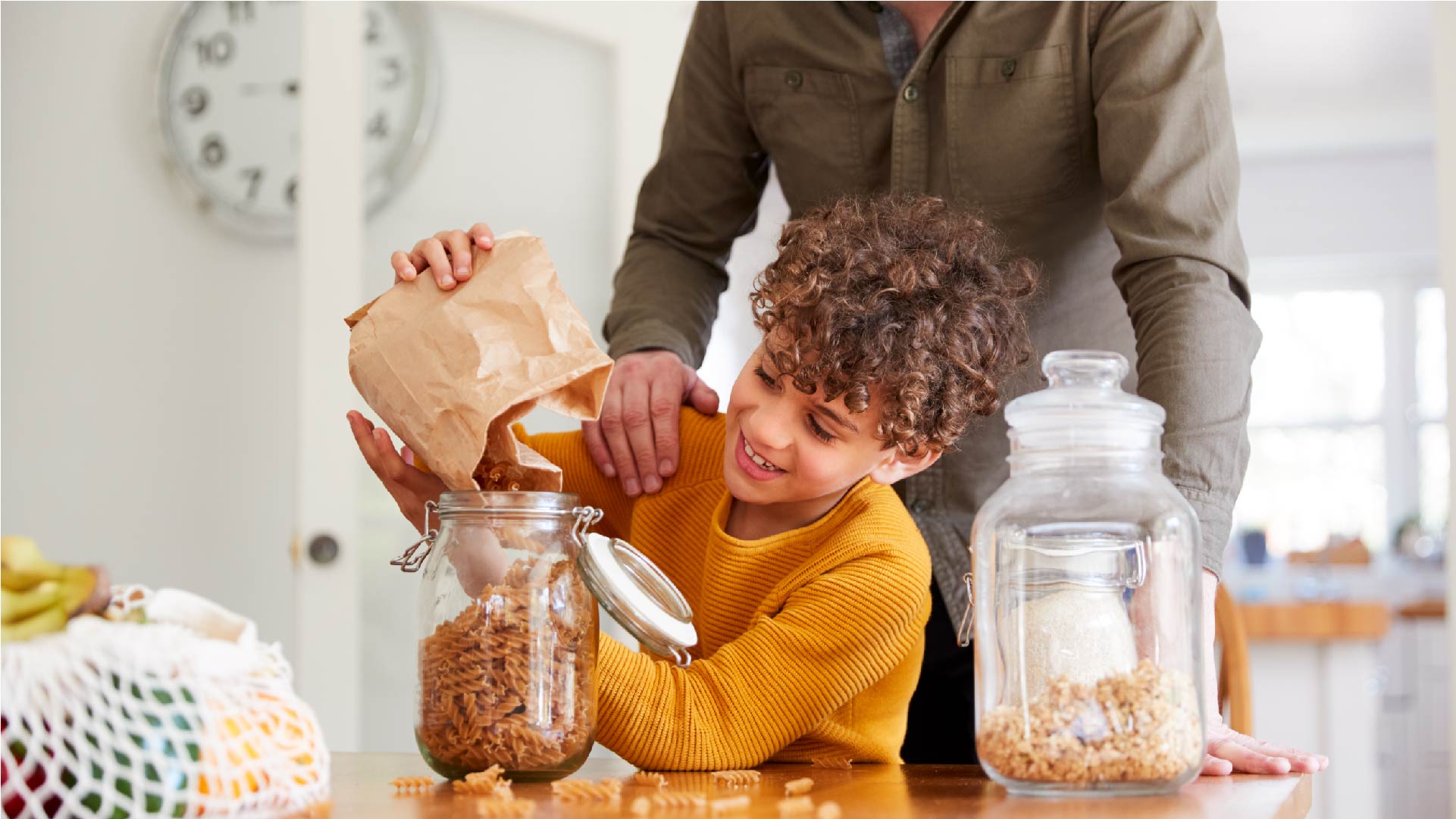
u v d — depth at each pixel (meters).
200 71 2.78
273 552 2.72
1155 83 1.22
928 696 1.41
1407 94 5.38
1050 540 0.74
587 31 2.44
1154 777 0.71
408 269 0.90
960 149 1.33
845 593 0.95
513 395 0.80
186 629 0.64
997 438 1.33
